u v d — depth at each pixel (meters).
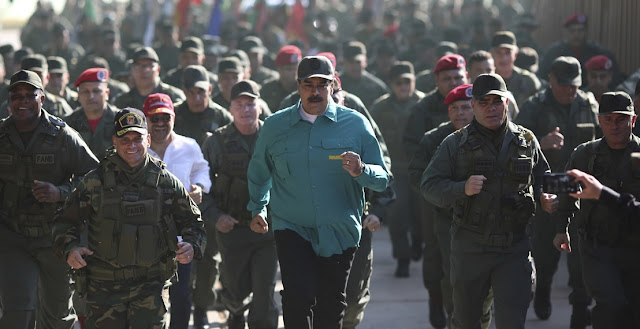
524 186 18.30
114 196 16.80
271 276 21.67
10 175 18.91
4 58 39.34
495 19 49.38
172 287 20.81
